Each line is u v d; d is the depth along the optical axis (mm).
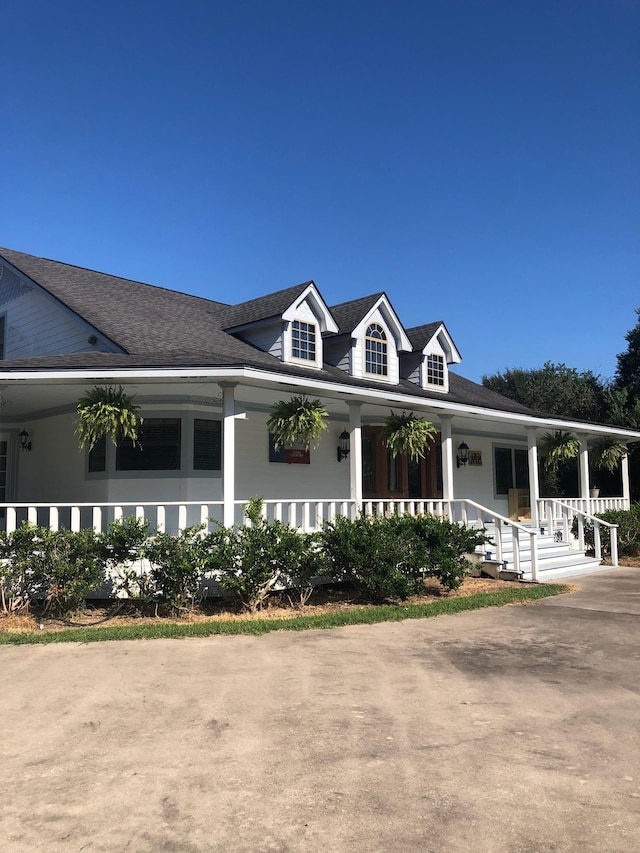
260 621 8797
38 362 9430
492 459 19609
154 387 11086
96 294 14062
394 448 13602
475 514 18719
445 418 14195
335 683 6160
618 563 16484
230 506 9852
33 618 8852
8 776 4160
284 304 13484
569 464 26469
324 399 12891
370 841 3389
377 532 10367
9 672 6527
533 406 37062
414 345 16781
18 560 8805
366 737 4805
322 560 9992
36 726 5039
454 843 3373
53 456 13125
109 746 4637
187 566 8836
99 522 9711
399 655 7230
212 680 6238
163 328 12961
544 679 6320
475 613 9766
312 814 3664
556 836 3443
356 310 15344
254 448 13234
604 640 8016
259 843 3371
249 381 9914
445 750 4570
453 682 6215
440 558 10758
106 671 6551
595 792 3941
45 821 3590
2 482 14133
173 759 4410
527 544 15531
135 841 3391
